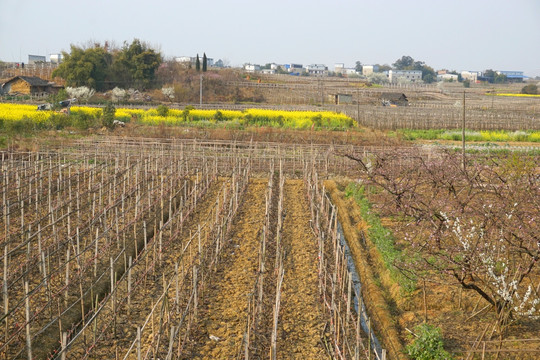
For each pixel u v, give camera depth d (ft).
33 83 217.97
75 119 112.16
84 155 73.67
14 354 28.78
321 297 38.37
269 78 364.38
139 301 36.40
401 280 38.81
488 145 108.27
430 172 51.24
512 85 533.96
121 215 51.85
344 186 74.49
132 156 83.92
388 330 33.78
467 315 34.94
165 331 31.63
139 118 134.41
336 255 40.04
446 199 48.42
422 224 49.06
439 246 37.19
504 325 31.78
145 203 57.26
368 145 106.42
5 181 55.47
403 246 46.85
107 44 276.21
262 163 86.17
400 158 68.49
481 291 33.37
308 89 315.37
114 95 211.82
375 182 49.70
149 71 252.83
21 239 44.80
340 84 374.02
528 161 45.03
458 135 127.65
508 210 36.70
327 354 31.17
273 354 27.37
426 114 178.60
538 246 31.40
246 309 35.76
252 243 49.06
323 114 159.02
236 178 68.69
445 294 37.17
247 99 271.90
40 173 60.54
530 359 29.73
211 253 42.80
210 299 37.14
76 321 33.42
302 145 100.01
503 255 38.47
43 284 32.01
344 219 59.62
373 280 41.78
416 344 30.40
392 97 270.87
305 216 59.06
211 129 117.29
